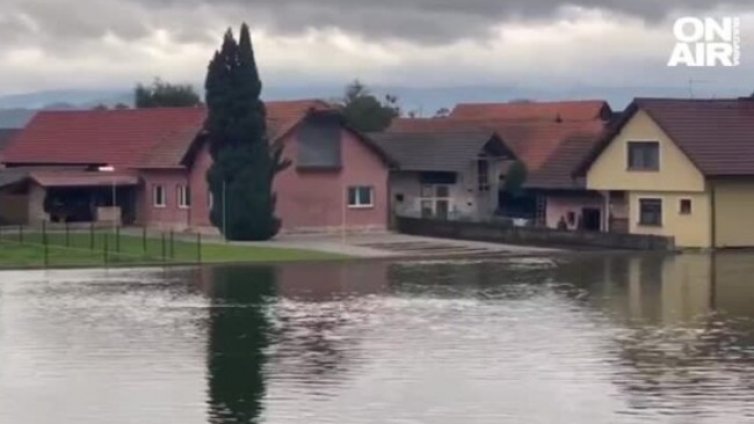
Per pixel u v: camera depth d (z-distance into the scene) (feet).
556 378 98.63
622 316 129.70
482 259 192.65
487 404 90.33
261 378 99.14
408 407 89.61
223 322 126.62
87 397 93.25
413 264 185.88
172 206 239.09
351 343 114.21
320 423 85.56
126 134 263.29
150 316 131.13
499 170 254.47
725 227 205.67
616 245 206.18
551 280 162.91
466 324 124.88
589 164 219.82
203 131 230.48
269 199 218.79
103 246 203.10
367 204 237.04
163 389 95.76
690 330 120.57
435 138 260.62
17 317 130.31
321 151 232.32
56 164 267.18
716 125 209.26
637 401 90.94
